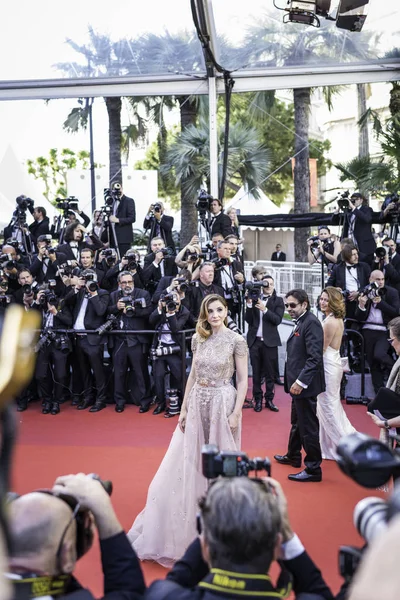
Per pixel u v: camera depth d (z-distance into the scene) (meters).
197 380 4.17
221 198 10.13
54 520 1.76
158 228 9.70
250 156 16.89
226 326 4.32
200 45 9.49
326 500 5.04
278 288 13.24
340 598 1.85
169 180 16.80
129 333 7.88
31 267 8.99
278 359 8.62
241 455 2.09
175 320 7.61
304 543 4.30
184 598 1.77
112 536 1.90
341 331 5.86
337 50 9.48
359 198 9.63
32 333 1.10
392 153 14.41
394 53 9.50
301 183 17.39
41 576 1.72
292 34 9.39
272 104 17.17
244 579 1.76
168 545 4.07
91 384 8.22
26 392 8.20
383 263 8.65
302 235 17.92
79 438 6.82
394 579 0.94
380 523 1.53
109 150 15.45
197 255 8.27
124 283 8.02
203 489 4.05
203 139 15.37
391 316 8.05
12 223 10.37
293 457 5.81
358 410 7.73
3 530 1.14
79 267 8.56
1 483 1.16
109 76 9.97
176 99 15.68
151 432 7.02
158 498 4.13
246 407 7.94
